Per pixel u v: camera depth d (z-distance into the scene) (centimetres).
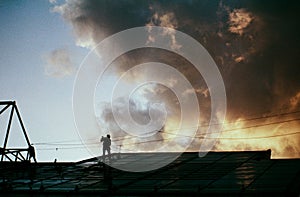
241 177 2372
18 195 2373
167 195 2134
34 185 2572
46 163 3462
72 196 2278
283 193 1953
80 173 2981
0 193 2416
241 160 2931
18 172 3130
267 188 2053
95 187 2420
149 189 2255
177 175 2600
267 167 2592
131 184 2439
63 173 3027
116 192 2252
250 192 2012
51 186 2520
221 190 2103
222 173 2538
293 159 2783
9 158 3184
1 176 2991
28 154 3203
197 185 2262
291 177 2258
